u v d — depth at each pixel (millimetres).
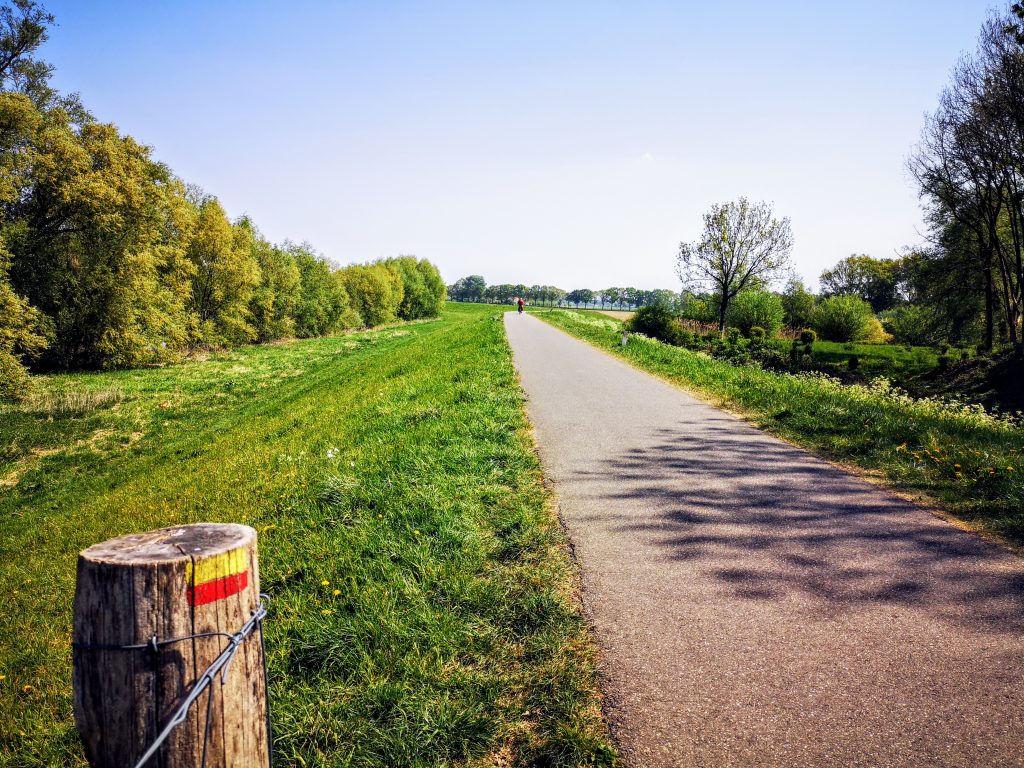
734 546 4730
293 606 3965
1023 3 23031
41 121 25500
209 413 19859
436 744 2697
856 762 2486
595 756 2549
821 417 8875
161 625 1470
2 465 14539
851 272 96875
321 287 56125
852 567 4312
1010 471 5824
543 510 5520
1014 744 2572
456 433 8172
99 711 1521
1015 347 22672
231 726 1581
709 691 2971
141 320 32000
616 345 23734
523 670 3199
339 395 16688
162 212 32125
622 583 4141
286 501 6227
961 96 26562
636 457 7398
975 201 29344
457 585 4023
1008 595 3850
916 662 3170
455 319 98562
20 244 25953
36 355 24547
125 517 8156
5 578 7020
